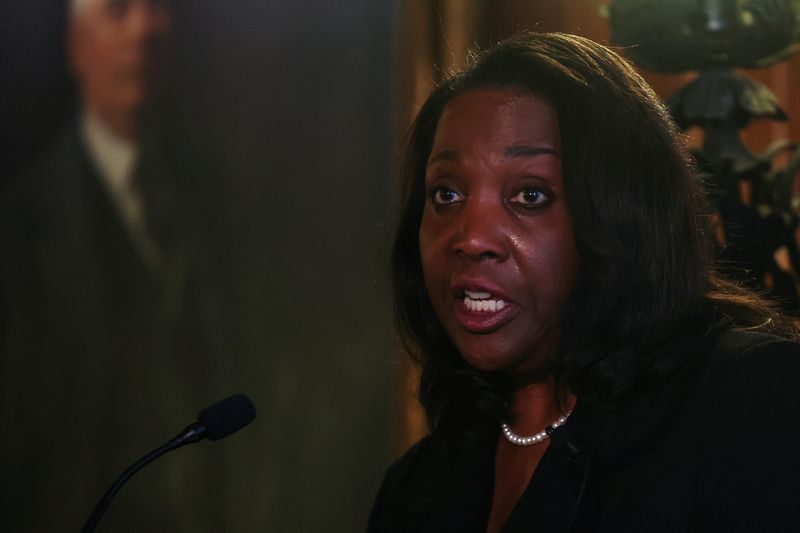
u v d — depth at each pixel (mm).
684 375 4590
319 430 13664
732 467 4180
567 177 4656
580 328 4648
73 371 15086
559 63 4812
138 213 14781
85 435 14969
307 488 13703
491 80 4859
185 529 14273
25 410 15188
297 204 13922
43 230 15289
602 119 4707
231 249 14312
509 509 4984
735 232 6793
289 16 13977
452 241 4766
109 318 14930
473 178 4738
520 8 10547
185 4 14586
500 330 4734
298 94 13875
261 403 14039
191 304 14508
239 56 14250
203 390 14422
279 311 14031
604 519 4434
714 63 7035
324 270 13766
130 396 14742
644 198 4691
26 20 15305
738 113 7027
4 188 15445
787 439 4133
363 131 13469
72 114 15086
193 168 14562
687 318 4758
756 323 4871
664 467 4383
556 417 5004
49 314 15172
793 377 4281
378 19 13273
